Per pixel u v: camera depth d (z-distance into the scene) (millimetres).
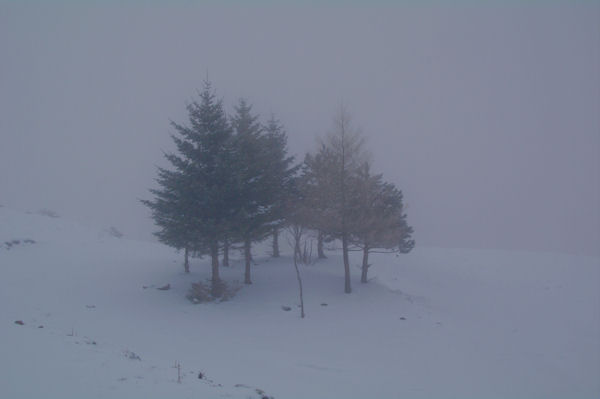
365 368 15539
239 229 23109
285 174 26734
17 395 7527
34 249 30062
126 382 8820
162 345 16000
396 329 20297
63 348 10820
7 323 13453
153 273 26797
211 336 18156
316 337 18828
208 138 23219
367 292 25125
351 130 25031
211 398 8695
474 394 13891
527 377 16203
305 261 29453
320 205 24516
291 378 13531
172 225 23000
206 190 22172
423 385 14258
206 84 24203
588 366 18234
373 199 25578
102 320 18734
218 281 23781
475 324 23375
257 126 27688
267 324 20203
